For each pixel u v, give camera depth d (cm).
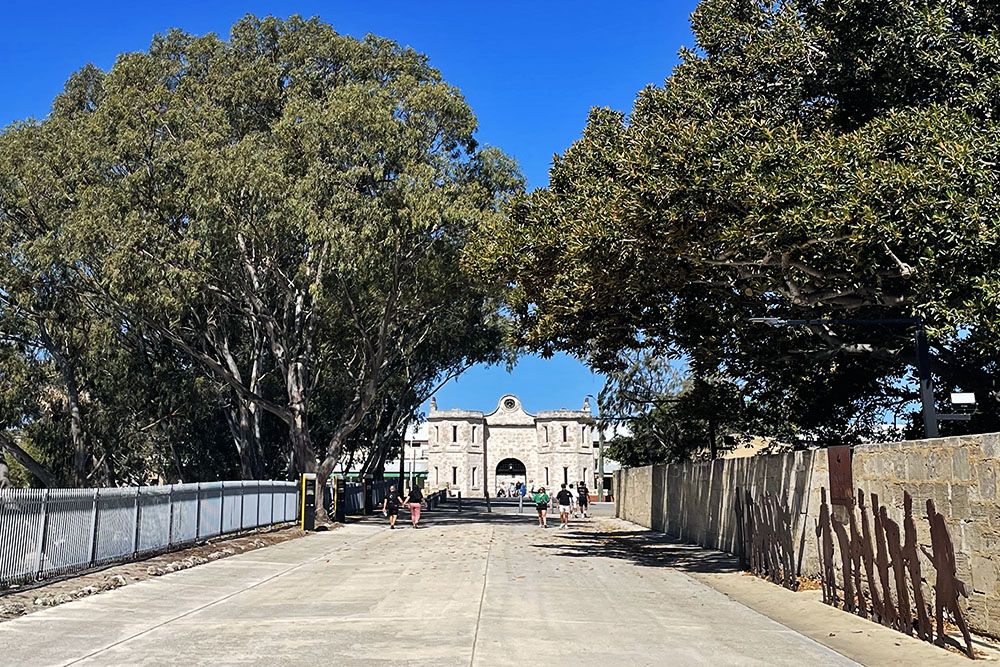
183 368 4591
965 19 1791
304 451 3822
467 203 3312
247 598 1402
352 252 3139
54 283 3553
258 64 3866
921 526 1110
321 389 5019
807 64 1916
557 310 2308
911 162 1548
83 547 1661
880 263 1645
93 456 4603
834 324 1827
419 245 3434
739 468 2106
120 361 4381
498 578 1688
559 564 2002
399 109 3475
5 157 3338
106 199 3127
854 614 1284
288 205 3116
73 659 907
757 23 2089
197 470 5241
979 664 923
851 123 1908
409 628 1102
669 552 2388
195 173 3070
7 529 1407
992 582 973
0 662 892
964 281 1447
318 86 3797
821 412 2609
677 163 1666
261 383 4575
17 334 3988
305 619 1180
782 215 1528
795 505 1616
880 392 2492
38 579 1495
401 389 5238
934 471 1086
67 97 4225
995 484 969
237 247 3281
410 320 4097
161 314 3328
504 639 1026
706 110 1958
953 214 1441
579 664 891
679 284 2100
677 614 1263
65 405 4453
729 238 1652
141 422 4528
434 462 10144
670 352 2566
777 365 2439
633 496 4059
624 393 4500
